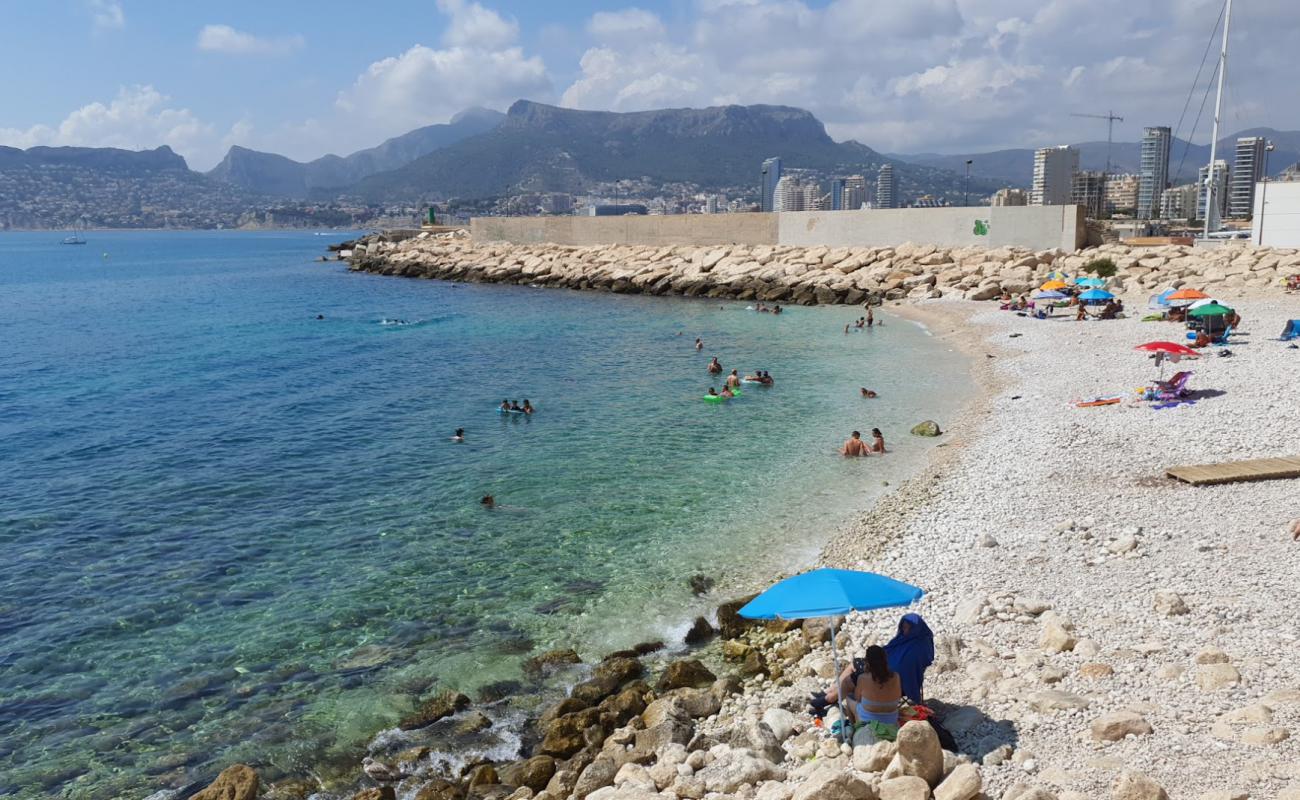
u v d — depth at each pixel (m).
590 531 21.00
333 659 15.20
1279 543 15.59
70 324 67.94
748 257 88.12
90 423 33.53
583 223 110.00
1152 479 20.94
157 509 23.22
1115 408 28.89
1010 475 22.84
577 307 75.12
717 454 27.56
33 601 17.62
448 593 17.75
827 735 10.75
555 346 52.41
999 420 29.66
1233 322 39.69
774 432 30.25
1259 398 27.58
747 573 18.28
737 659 14.73
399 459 27.80
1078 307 53.72
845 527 20.58
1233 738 8.98
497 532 21.09
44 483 25.69
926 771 8.70
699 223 99.62
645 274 88.75
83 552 20.23
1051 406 30.50
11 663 15.19
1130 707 10.04
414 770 12.12
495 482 25.11
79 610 17.22
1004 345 45.34
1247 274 57.84
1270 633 11.82
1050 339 45.28
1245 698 9.96
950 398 34.62
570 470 26.12
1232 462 21.27
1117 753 9.07
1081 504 19.72
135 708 13.80
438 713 13.36
